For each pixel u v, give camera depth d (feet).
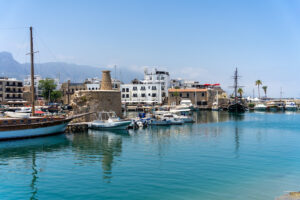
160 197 66.08
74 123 202.28
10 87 419.13
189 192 69.05
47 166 95.66
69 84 517.14
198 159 103.76
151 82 510.58
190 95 492.95
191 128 209.05
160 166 93.45
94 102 223.71
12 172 88.43
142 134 175.94
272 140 150.20
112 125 194.08
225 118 309.01
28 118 158.71
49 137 162.81
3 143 142.82
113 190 70.74
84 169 90.79
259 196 66.39
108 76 251.39
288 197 65.57
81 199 65.41
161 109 355.77
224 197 65.87
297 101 596.70
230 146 131.34
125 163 98.12
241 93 600.39
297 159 103.65
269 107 509.76
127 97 492.54
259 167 92.17
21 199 66.13
